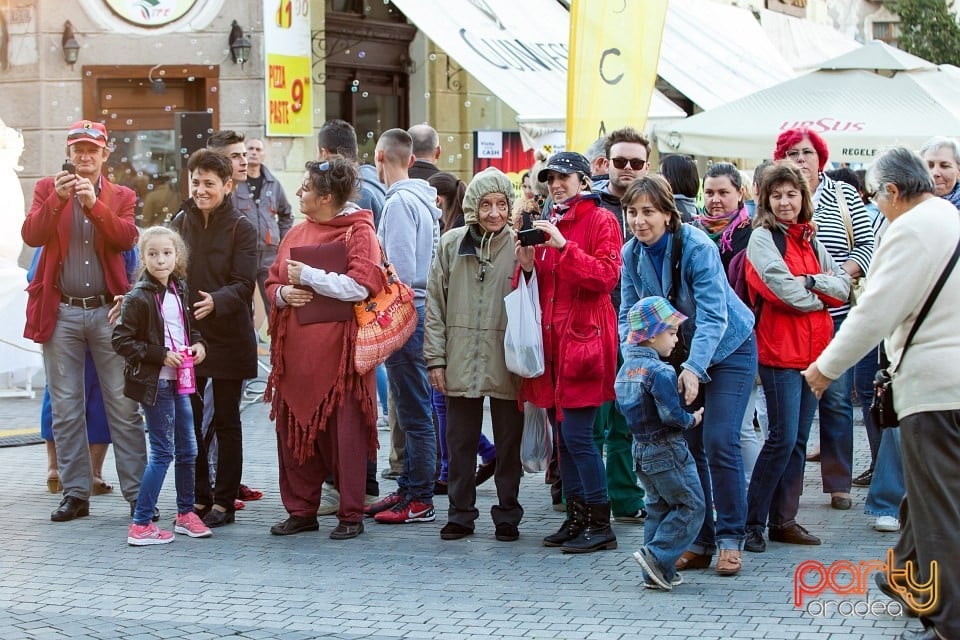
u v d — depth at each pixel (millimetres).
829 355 6117
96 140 9273
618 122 12117
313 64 18875
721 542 7578
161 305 8508
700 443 7832
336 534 8672
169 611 7027
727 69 21875
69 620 6871
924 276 5898
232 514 9195
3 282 13664
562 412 8117
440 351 8555
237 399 9148
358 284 8500
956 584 5945
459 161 21156
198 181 8953
